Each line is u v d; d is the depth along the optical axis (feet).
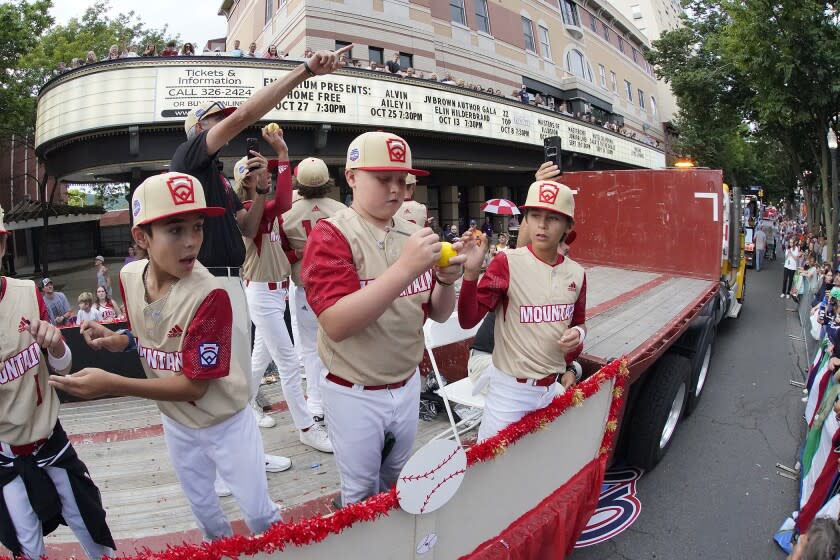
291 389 11.07
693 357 16.52
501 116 53.72
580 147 67.62
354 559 5.84
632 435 14.12
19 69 55.01
